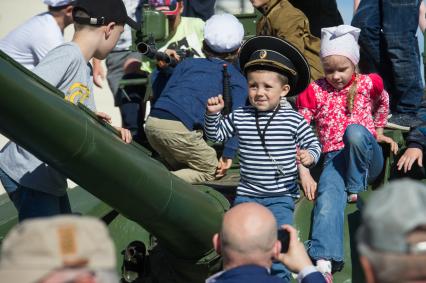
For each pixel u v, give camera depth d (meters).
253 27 9.29
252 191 6.47
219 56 7.55
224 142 7.15
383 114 7.23
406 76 8.60
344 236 6.69
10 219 6.94
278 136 6.39
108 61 9.88
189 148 7.29
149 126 7.35
